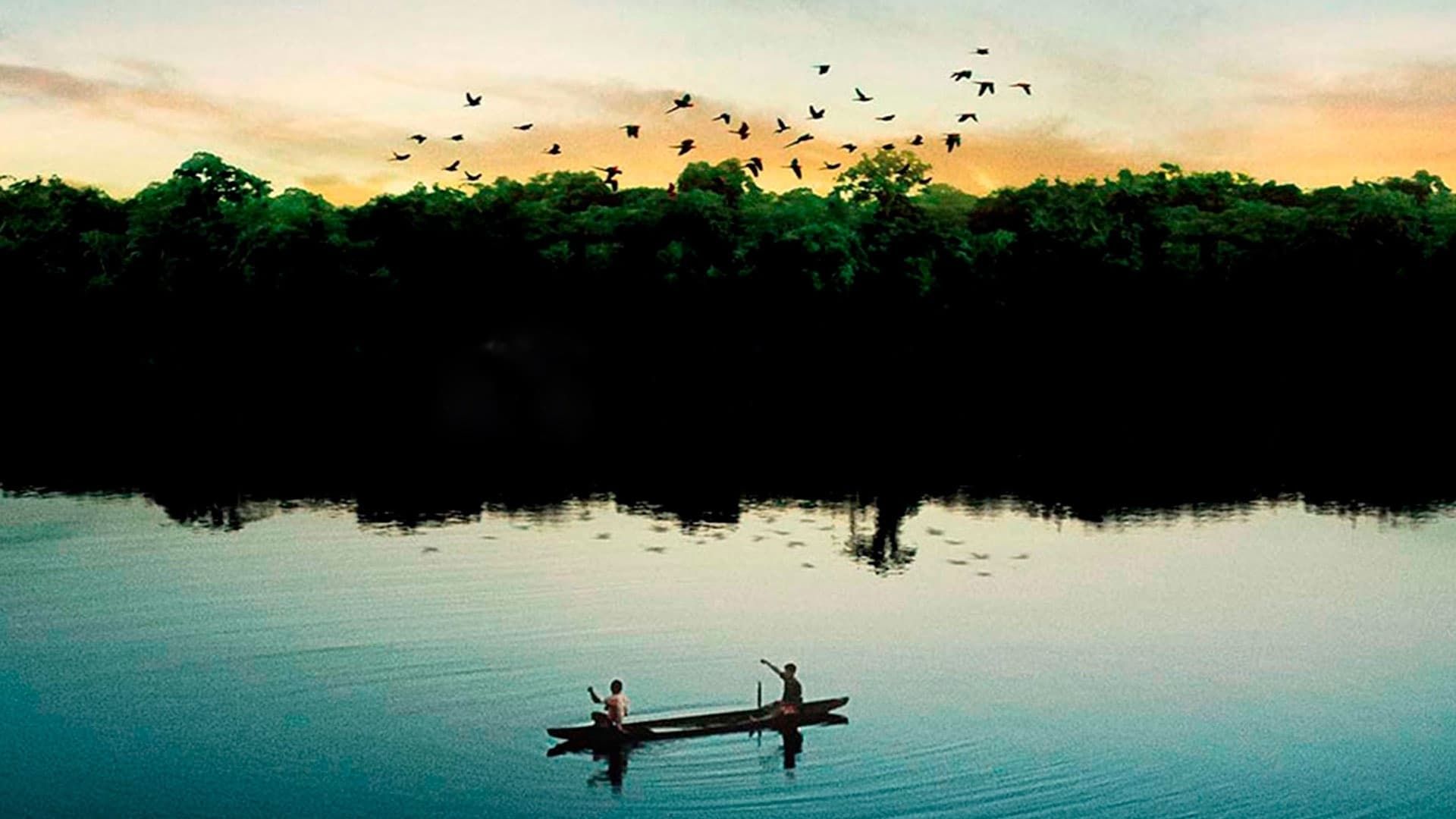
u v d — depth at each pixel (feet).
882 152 449.48
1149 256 454.40
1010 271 442.91
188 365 417.28
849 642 150.92
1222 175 565.53
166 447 307.37
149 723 124.36
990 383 434.30
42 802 107.24
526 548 200.85
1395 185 561.84
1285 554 200.23
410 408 387.34
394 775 112.68
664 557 194.90
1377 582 182.29
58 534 208.64
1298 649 150.20
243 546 199.93
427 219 411.54
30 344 428.56
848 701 130.72
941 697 132.98
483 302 413.80
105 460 287.28
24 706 128.77
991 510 236.43
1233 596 174.09
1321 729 125.08
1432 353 435.94
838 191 454.81
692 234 422.00
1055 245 442.50
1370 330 437.99
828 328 423.64
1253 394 432.25
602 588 174.81
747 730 123.03
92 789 109.60
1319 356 441.27
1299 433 351.25
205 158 431.84
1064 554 199.93
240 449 306.96
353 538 207.31
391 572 183.52
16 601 167.22
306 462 288.30
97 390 413.80
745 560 193.77
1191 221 473.26
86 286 424.87
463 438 331.57
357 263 406.62
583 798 108.37
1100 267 443.32
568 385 412.16
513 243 417.90
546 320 417.28
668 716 127.95
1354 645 151.84
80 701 130.00
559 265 417.08
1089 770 114.32
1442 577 185.16
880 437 340.18
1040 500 247.91
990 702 131.44
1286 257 442.91
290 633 152.56
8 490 248.11
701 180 462.19
